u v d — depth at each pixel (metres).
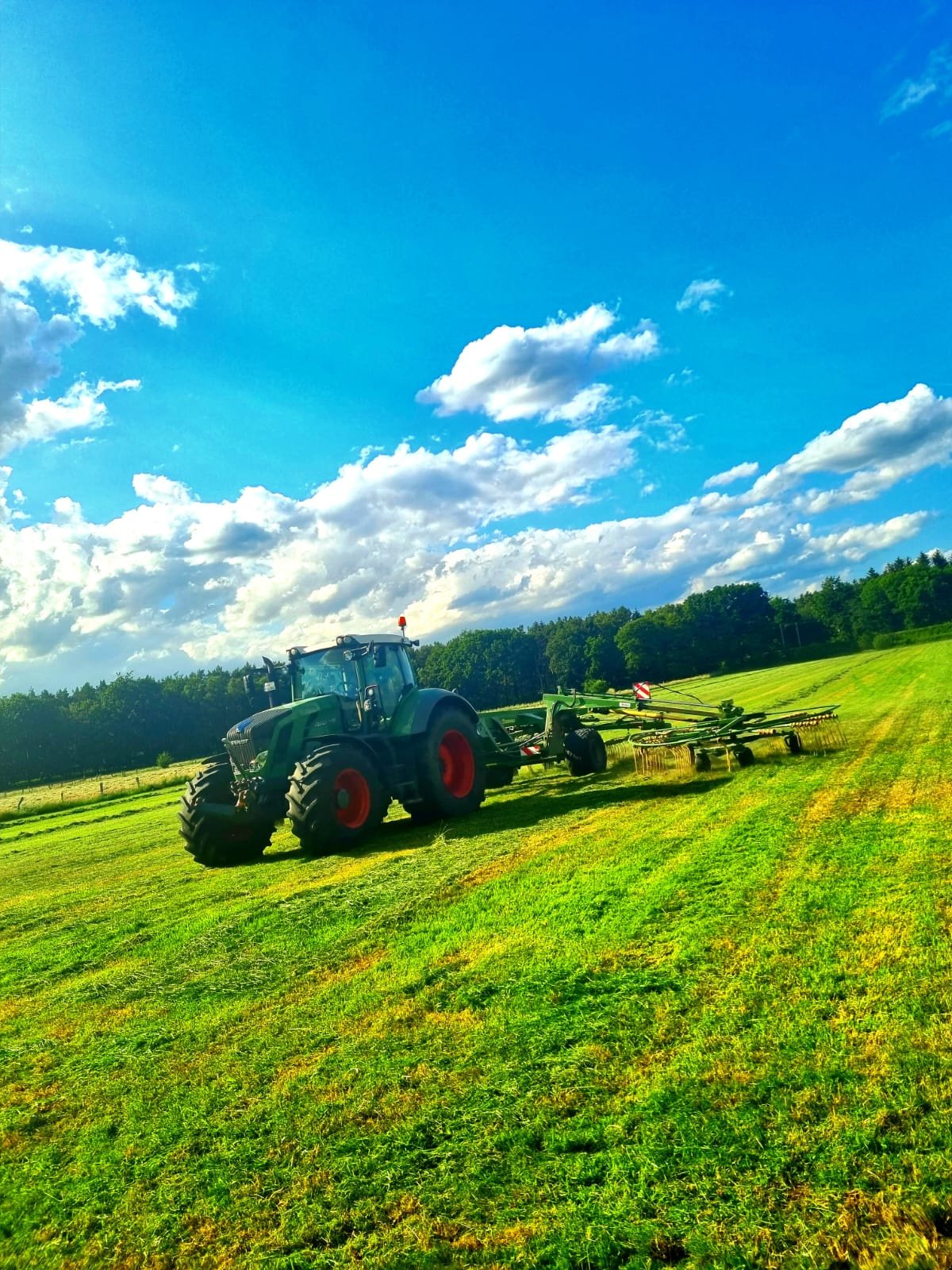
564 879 6.53
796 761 10.94
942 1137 2.61
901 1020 3.35
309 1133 3.25
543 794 12.18
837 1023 3.41
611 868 6.61
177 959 6.10
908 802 7.43
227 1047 4.24
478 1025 3.98
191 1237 2.75
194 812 10.23
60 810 30.44
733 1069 3.18
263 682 11.84
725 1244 2.32
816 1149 2.65
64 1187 3.15
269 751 9.90
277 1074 3.82
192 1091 3.78
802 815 7.47
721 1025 3.55
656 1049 3.46
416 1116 3.23
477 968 4.75
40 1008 5.46
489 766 13.09
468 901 6.31
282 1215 2.77
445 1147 3.00
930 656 38.78
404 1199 2.75
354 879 7.85
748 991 3.84
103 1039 4.68
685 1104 3.00
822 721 12.02
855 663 47.97
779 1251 2.28
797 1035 3.35
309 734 10.23
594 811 9.63
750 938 4.49
